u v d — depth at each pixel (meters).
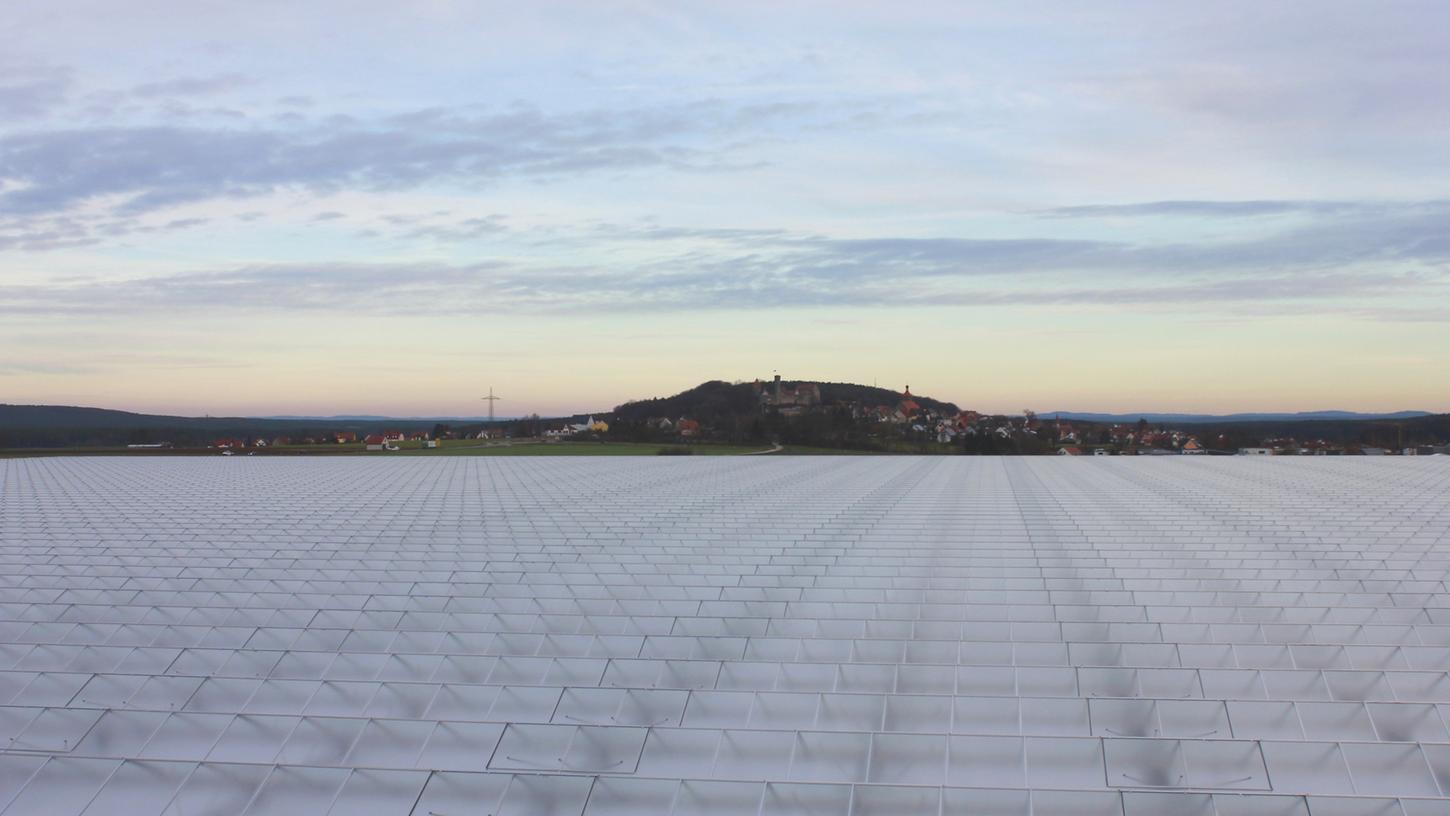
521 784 15.01
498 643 23.80
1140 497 54.50
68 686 20.41
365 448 135.88
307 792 15.02
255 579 30.42
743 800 14.77
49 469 85.44
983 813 14.36
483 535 39.59
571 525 42.69
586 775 15.02
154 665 22.59
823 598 27.72
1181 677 20.16
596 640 23.53
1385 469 78.00
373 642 24.09
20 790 15.05
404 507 50.78
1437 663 21.78
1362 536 37.75
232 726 17.81
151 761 15.37
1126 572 30.67
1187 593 27.58
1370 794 15.34
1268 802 14.05
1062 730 18.16
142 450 129.88
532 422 183.50
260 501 54.44
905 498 54.84
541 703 19.44
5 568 32.03
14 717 18.06
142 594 28.06
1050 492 58.16
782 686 21.03
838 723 18.69
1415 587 28.11
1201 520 43.16
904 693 20.00
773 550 35.47
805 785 14.72
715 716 18.94
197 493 60.09
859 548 35.81
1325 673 19.86
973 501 52.72
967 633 24.20
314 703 19.86
